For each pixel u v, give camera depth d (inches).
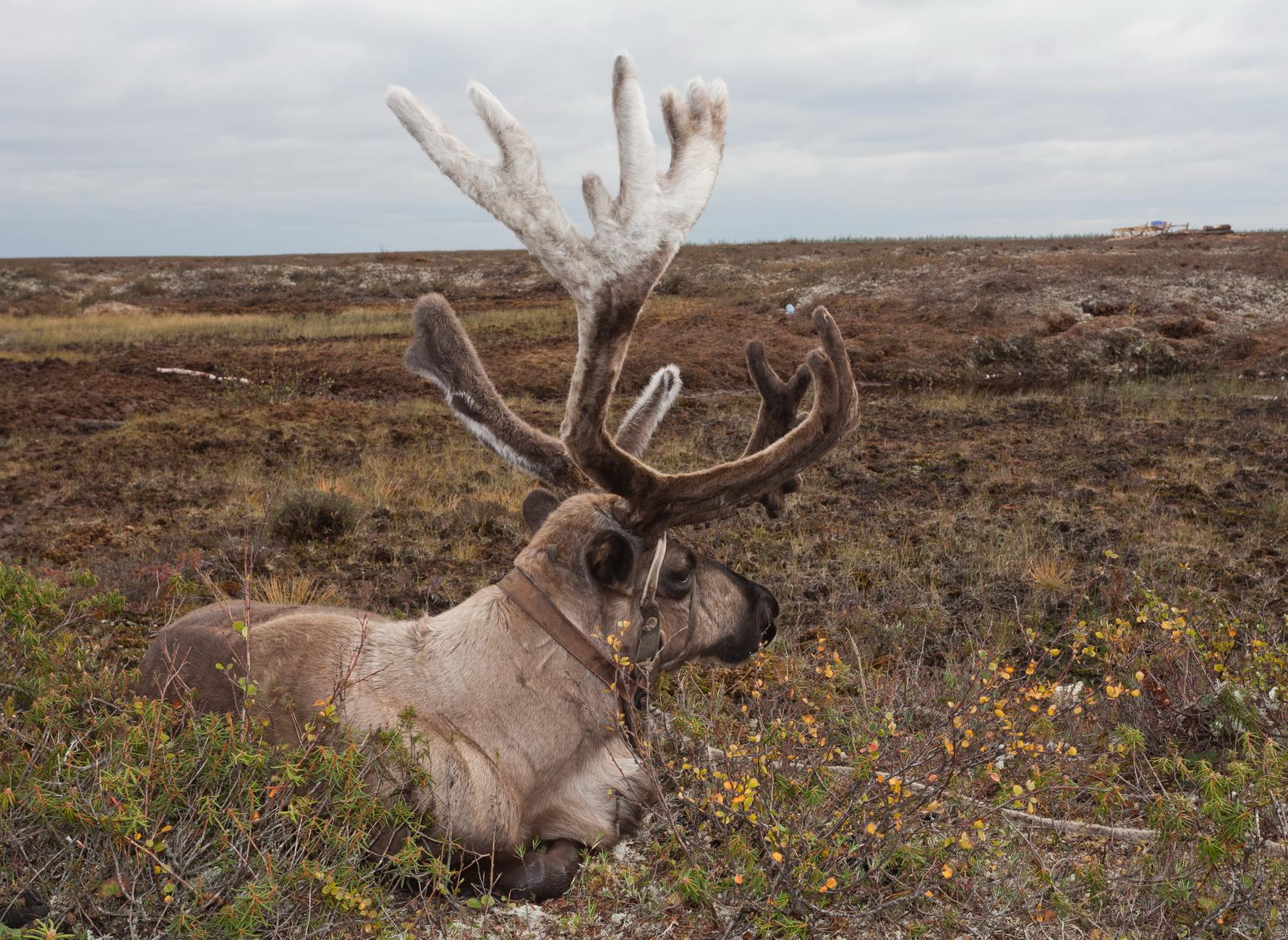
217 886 106.8
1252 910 109.3
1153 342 999.0
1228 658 171.6
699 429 591.5
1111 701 162.9
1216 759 149.9
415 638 128.5
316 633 130.9
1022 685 144.6
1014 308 1105.4
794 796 125.6
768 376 132.2
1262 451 488.1
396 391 798.5
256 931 107.0
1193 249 1577.3
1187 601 221.8
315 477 440.1
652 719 145.3
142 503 395.2
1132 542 309.9
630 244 100.7
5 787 108.9
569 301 1620.3
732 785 114.7
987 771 129.1
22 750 116.8
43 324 1330.0
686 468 477.7
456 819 117.5
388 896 117.2
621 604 126.4
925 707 160.9
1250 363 941.8
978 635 226.1
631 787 132.6
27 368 874.8
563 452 130.8
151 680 136.6
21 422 617.0
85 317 1517.0
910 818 121.3
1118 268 1235.2
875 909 111.7
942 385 908.6
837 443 122.9
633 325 103.7
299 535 332.5
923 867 117.3
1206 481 414.0
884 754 132.5
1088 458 477.7
